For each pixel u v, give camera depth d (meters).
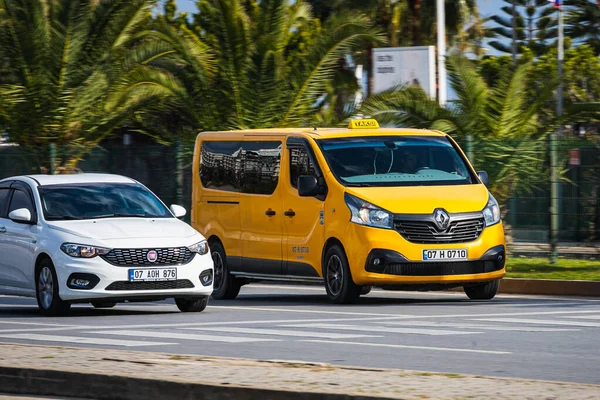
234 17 35.84
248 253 24.27
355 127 24.02
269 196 23.70
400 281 21.09
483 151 31.59
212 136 25.91
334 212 21.80
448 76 34.09
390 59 42.94
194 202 26.23
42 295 20.17
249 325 17.92
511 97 33.78
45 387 11.73
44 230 20.31
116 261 19.42
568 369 12.80
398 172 22.28
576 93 71.31
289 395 10.34
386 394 10.11
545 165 30.91
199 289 19.97
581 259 30.53
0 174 38.66
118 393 11.26
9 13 37.16
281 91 36.19
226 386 10.62
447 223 21.30
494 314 19.25
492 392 10.21
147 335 16.52
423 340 15.55
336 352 14.35
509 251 31.27
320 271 22.33
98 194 21.33
